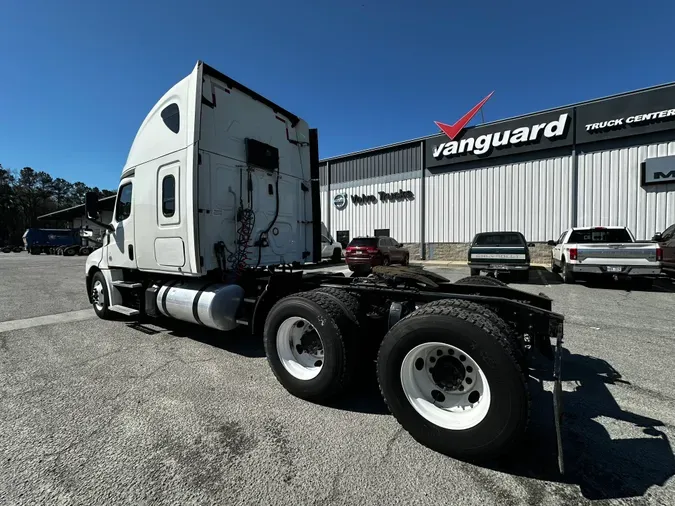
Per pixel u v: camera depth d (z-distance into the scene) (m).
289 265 5.28
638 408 2.87
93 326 5.59
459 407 2.36
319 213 5.87
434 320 2.35
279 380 3.22
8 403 2.99
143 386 3.34
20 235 66.88
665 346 4.43
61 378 3.53
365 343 3.03
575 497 1.88
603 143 14.23
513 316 2.66
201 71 4.01
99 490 1.94
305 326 3.22
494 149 16.66
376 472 2.10
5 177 74.56
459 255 17.95
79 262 22.33
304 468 2.13
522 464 2.17
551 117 15.16
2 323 5.82
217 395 3.15
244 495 1.90
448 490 1.94
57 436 2.48
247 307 4.29
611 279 10.32
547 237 15.52
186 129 4.10
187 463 2.18
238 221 4.45
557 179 15.25
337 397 3.11
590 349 4.32
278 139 5.13
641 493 1.90
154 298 4.82
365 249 13.27
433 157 18.55
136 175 4.95
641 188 13.54
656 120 13.16
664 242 10.60
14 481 2.01
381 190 20.53
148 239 4.75
